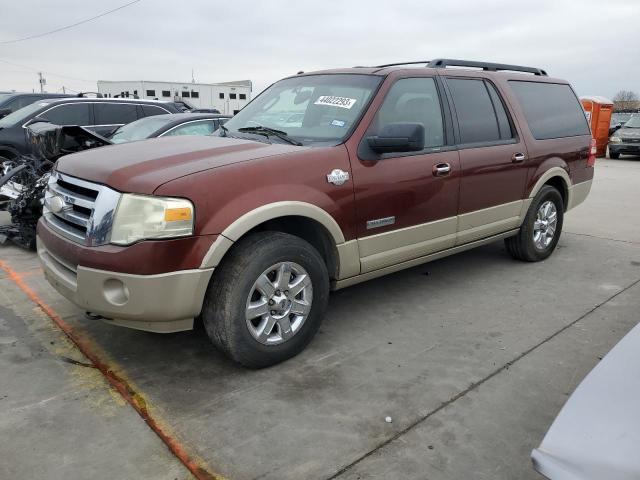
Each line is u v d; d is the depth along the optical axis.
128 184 2.95
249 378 3.26
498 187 4.84
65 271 3.24
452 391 3.15
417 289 4.85
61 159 3.68
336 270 3.66
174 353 3.56
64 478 2.40
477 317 4.24
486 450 2.64
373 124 3.81
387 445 2.66
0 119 10.08
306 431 2.76
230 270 3.09
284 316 3.35
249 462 2.52
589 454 1.63
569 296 4.72
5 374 3.26
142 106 9.93
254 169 3.18
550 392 3.16
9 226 6.34
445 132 4.38
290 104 4.30
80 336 3.78
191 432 2.73
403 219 3.98
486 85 4.92
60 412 2.88
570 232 7.25
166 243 2.85
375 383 3.23
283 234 3.30
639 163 17.89
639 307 4.47
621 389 1.80
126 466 2.48
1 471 2.43
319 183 3.41
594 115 19.64
